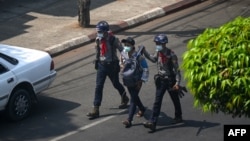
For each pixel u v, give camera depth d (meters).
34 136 27.86
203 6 49.38
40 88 30.39
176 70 26.98
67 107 31.08
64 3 49.41
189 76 19.31
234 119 28.78
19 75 28.97
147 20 45.91
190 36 42.19
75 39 41.47
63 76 35.84
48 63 30.73
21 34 42.94
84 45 41.44
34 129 28.59
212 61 18.78
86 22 43.62
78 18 44.12
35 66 29.91
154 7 48.06
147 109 30.34
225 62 18.52
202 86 19.00
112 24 44.22
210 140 26.75
